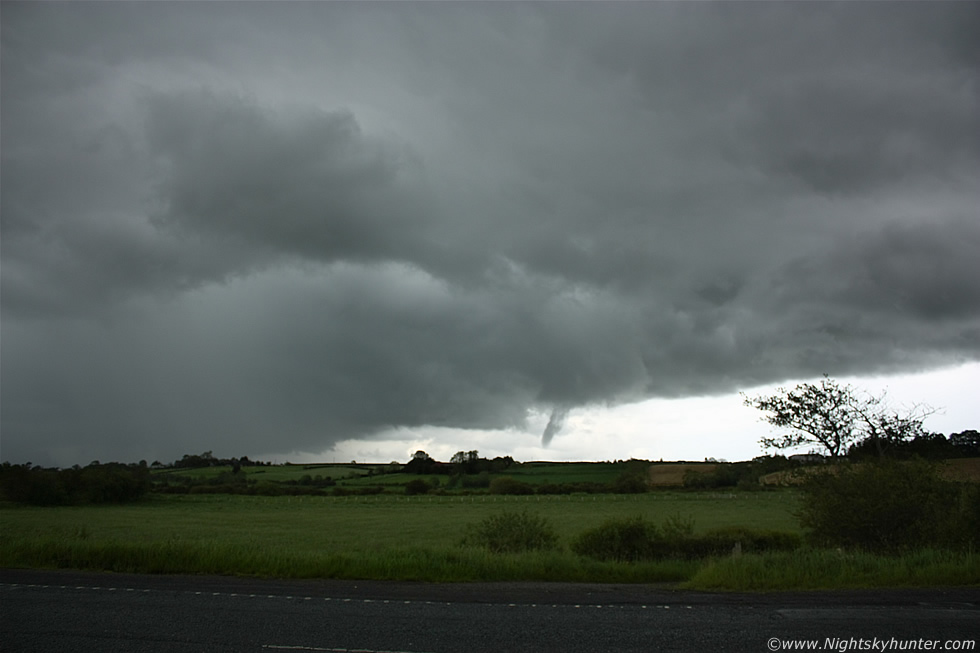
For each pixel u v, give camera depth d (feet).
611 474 509.35
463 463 560.20
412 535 178.09
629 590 44.55
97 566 55.36
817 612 35.94
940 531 62.03
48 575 50.85
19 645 29.66
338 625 33.22
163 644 29.78
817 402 80.89
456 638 30.58
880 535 63.82
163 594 42.16
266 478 530.68
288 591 43.52
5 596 41.45
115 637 30.99
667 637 30.66
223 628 32.63
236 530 196.13
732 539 75.31
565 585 47.37
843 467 69.26
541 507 304.91
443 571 51.83
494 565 53.21
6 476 332.80
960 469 68.85
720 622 33.71
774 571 47.47
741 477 384.06
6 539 63.98
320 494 430.61
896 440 79.20
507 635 31.12
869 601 38.99
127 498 361.30
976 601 38.88
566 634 31.24
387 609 37.19
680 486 409.28
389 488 455.63
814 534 67.77
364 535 177.68
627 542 70.74
